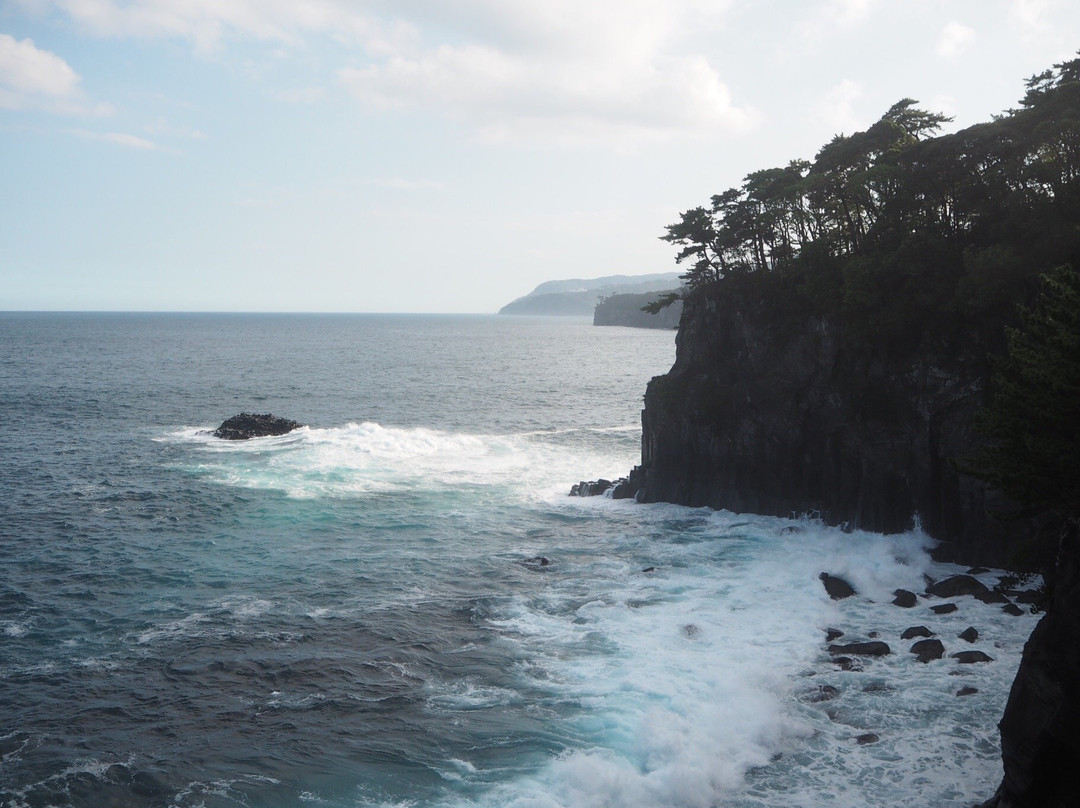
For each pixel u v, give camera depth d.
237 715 31.97
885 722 30.89
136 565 48.69
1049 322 27.81
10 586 44.88
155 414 110.94
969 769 27.95
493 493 67.81
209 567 48.62
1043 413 26.22
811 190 62.41
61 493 65.25
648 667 35.41
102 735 30.52
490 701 32.81
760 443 60.12
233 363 198.25
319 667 35.97
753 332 61.91
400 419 111.56
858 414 54.25
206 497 64.25
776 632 39.00
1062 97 51.50
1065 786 23.34
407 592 45.06
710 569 48.47
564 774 27.64
